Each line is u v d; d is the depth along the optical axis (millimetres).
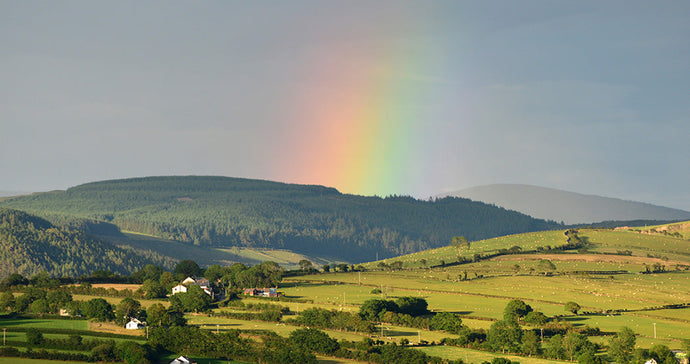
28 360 155000
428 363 164125
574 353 174500
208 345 168250
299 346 172625
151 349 161500
